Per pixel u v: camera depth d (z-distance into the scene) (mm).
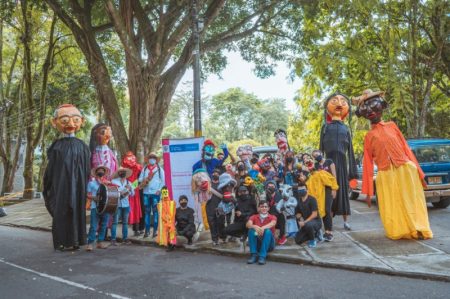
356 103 9078
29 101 26531
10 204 24141
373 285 5855
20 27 26359
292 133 26672
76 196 9547
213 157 10406
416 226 7941
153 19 18344
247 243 8812
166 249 9172
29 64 25953
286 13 18219
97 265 7855
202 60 21109
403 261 6738
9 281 6848
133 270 7352
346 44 18969
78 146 9844
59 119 9914
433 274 5992
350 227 9672
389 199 8297
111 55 23953
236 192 8711
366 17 17688
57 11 15430
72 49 27922
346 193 9227
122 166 10812
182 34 14414
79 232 9508
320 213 8531
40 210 18594
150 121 14773
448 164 11750
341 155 9203
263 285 6090
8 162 27328
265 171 9648
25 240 11164
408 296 5355
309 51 18641
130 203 10570
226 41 16406
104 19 19016
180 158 10555
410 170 8273
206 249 8656
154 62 14562
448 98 24359
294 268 7012
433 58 19188
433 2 18000
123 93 26391
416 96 19141
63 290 6250
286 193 8383
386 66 20000
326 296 5492
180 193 10484
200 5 13688
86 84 29031
